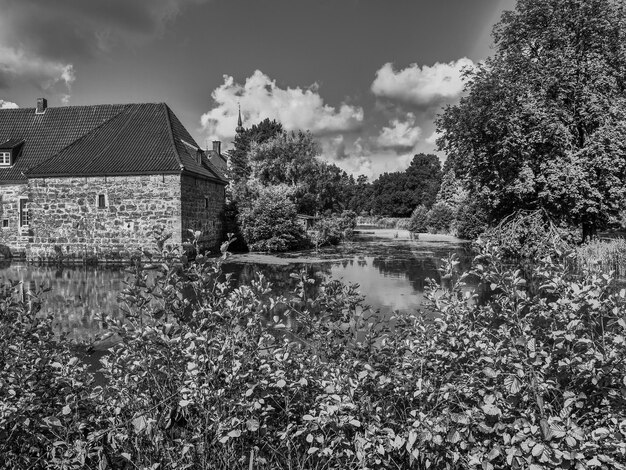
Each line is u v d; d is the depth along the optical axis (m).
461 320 3.12
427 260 25.34
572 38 18.84
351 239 45.69
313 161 47.41
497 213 20.22
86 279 18.56
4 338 3.14
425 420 2.66
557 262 3.45
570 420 2.43
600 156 16.67
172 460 2.91
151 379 3.09
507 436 2.47
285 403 3.15
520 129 16.84
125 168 25.52
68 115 30.50
